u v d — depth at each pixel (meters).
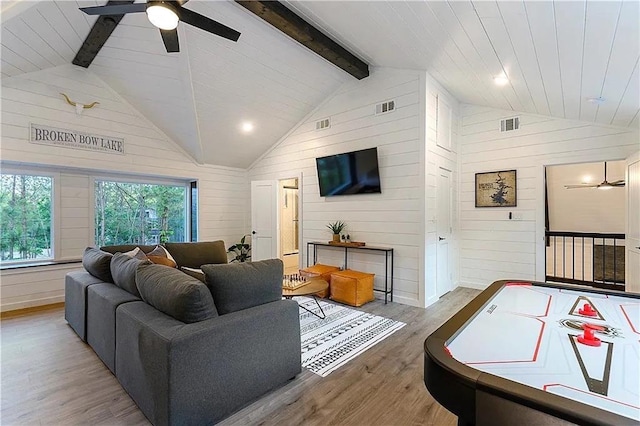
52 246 4.54
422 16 2.62
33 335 3.17
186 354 1.73
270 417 1.92
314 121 5.45
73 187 4.74
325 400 2.10
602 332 1.31
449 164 4.88
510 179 4.73
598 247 5.83
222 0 3.26
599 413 0.71
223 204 6.45
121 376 2.21
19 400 2.08
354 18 3.16
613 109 3.42
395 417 1.94
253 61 4.18
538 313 1.55
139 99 4.86
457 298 4.54
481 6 2.16
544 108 4.12
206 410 1.82
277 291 2.34
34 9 2.84
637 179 3.56
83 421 1.88
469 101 4.93
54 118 4.25
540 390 0.80
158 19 2.18
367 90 4.69
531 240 4.59
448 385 0.91
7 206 4.24
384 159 4.51
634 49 2.11
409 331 3.32
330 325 3.48
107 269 2.97
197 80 4.31
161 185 5.88
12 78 3.93
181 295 1.88
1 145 3.87
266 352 2.14
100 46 3.78
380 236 4.57
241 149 6.07
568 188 6.32
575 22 1.98
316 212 5.45
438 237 4.52
